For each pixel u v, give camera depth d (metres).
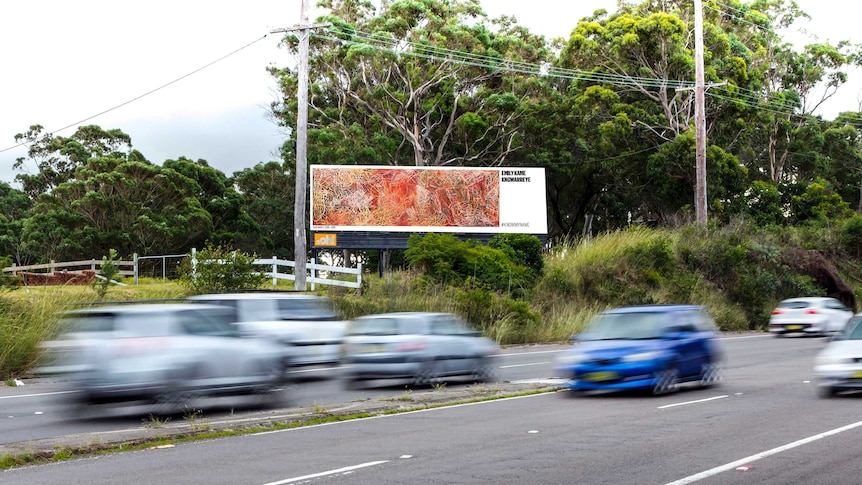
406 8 55.84
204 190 59.88
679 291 42.00
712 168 52.47
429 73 56.12
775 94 61.62
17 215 63.94
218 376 14.65
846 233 55.03
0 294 24.88
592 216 64.62
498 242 39.97
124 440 11.65
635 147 55.44
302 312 20.53
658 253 43.56
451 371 19.19
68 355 13.79
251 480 9.18
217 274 29.73
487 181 45.81
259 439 12.02
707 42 56.19
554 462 9.97
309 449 11.12
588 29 55.69
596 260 41.69
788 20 69.00
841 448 10.62
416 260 35.81
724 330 41.56
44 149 66.56
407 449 11.01
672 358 16.91
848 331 16.58
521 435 12.02
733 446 10.89
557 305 37.28
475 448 11.01
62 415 14.69
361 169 44.44
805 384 18.30
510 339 32.53
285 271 54.56
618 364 16.36
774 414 13.81
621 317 17.83
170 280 39.47
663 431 12.22
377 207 44.47
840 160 68.31
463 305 32.47
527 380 19.92
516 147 58.00
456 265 36.59
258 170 67.56
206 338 14.69
